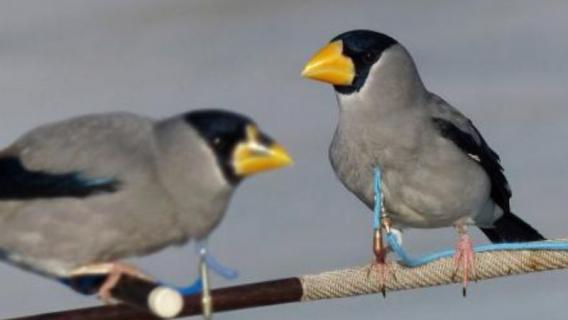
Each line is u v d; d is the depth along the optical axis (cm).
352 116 1376
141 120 1115
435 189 1384
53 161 1098
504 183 1453
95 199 1087
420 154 1374
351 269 1255
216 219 1098
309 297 1217
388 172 1382
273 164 1073
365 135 1372
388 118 1366
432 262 1282
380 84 1368
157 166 1089
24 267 1122
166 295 1068
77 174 1091
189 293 1091
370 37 1376
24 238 1102
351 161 1389
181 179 1084
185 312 1100
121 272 1104
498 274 1280
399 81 1370
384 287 1264
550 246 1259
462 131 1390
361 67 1370
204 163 1079
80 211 1091
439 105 1405
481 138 1429
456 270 1277
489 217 1468
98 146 1099
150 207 1090
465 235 1376
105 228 1092
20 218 1098
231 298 1170
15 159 1105
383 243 1391
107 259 1110
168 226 1098
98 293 1105
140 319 1122
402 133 1366
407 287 1277
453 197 1389
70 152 1099
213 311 1168
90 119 1118
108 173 1088
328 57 1376
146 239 1103
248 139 1077
